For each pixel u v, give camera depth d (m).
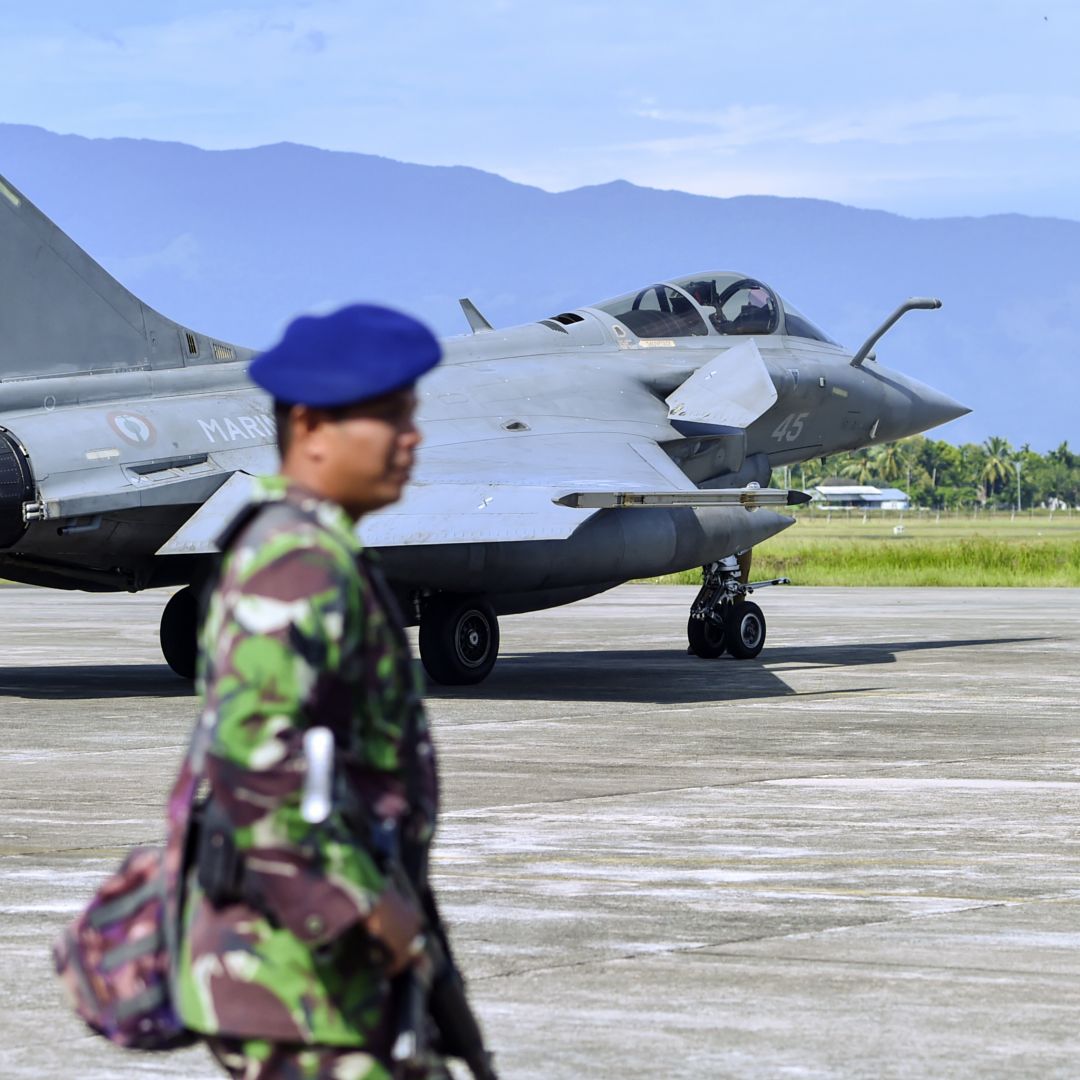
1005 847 31.94
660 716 54.22
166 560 62.75
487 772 41.78
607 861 30.47
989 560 179.25
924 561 181.00
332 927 10.39
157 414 59.56
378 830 10.91
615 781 40.31
